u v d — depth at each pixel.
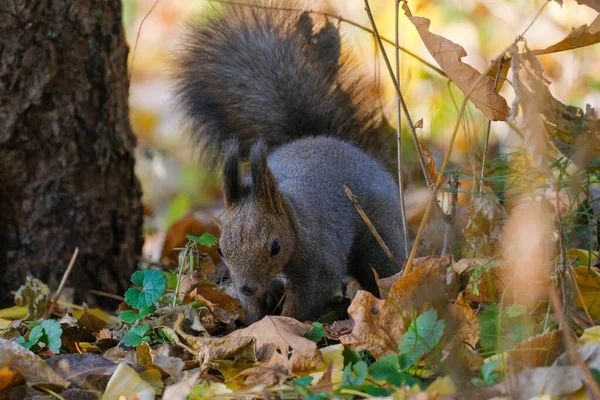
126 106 11.69
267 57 12.79
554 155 9.45
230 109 12.75
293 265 9.94
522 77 8.24
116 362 8.12
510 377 6.07
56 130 11.03
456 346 6.75
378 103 12.93
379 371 6.62
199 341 8.17
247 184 9.92
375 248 11.05
